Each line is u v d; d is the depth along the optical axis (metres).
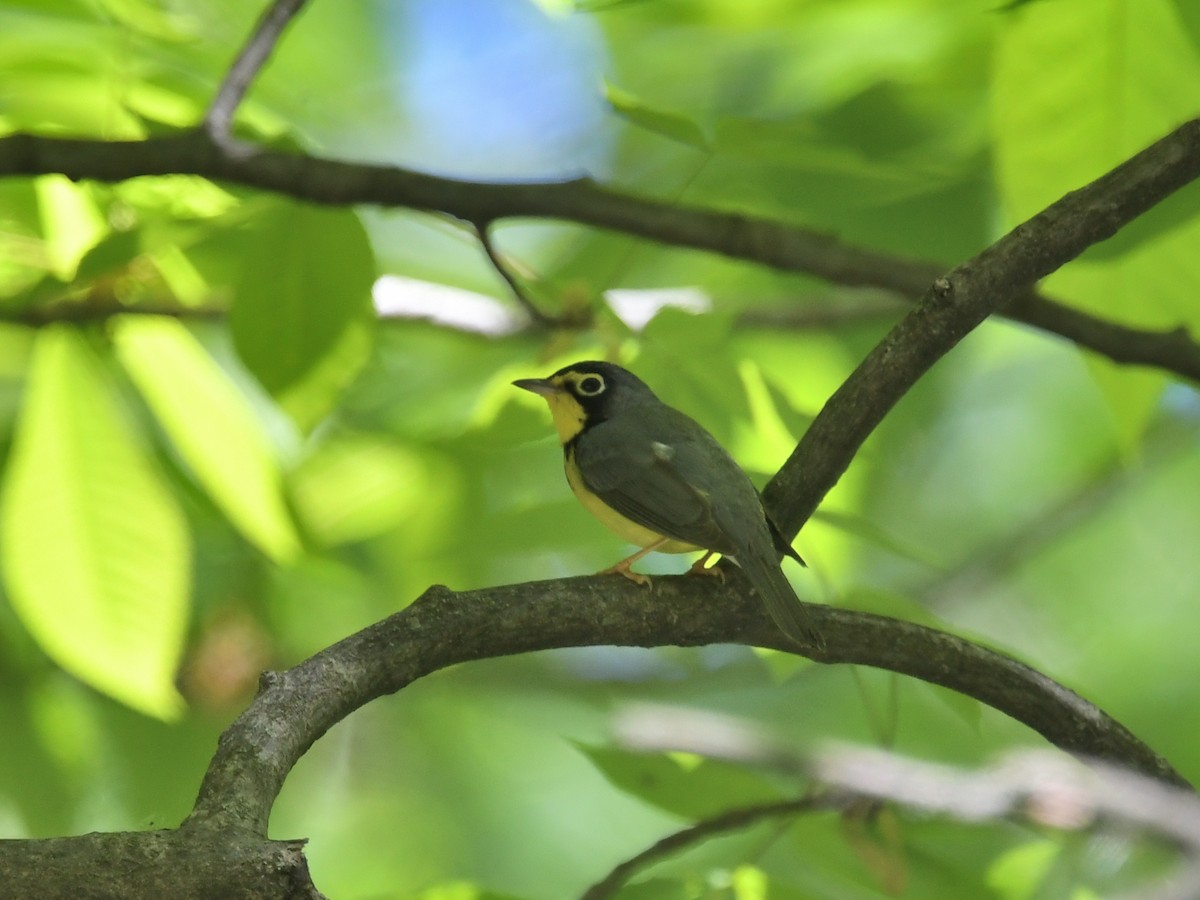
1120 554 19.95
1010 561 18.91
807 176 13.48
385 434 14.43
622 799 17.31
